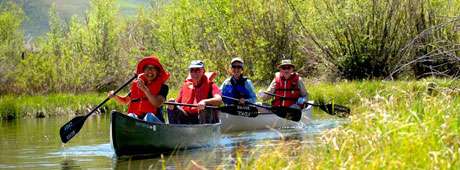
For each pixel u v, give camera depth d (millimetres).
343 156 9117
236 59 18172
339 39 33750
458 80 15344
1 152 14164
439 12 31625
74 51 39156
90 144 15367
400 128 9234
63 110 26703
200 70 15781
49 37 39469
